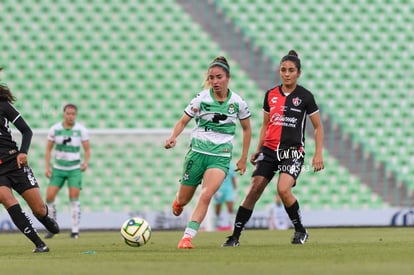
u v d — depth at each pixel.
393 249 30.72
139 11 82.69
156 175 72.12
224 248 32.38
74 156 52.62
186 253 28.94
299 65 33.97
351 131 79.19
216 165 31.88
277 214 65.50
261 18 84.19
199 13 83.62
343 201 75.62
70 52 79.81
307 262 23.58
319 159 34.31
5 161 30.31
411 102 81.62
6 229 62.81
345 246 33.50
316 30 84.31
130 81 79.19
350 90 81.50
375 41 84.38
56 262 25.05
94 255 28.55
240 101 32.00
